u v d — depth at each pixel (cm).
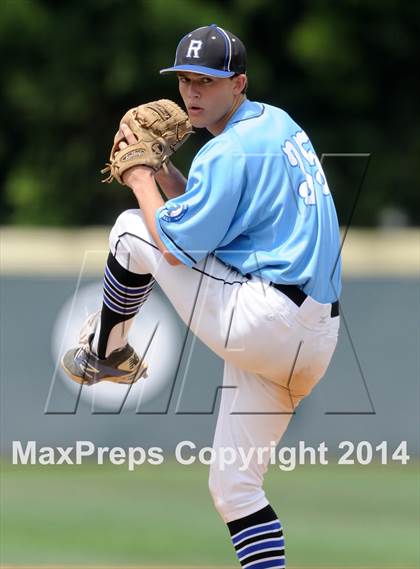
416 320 3234
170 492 2823
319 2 6253
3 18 6209
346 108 6544
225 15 6234
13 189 6488
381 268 3259
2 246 3356
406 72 6494
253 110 1368
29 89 6331
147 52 6222
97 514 2528
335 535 2303
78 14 6306
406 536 2283
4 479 3017
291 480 3008
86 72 6359
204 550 2158
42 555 2083
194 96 1352
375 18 6269
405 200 6378
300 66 6462
